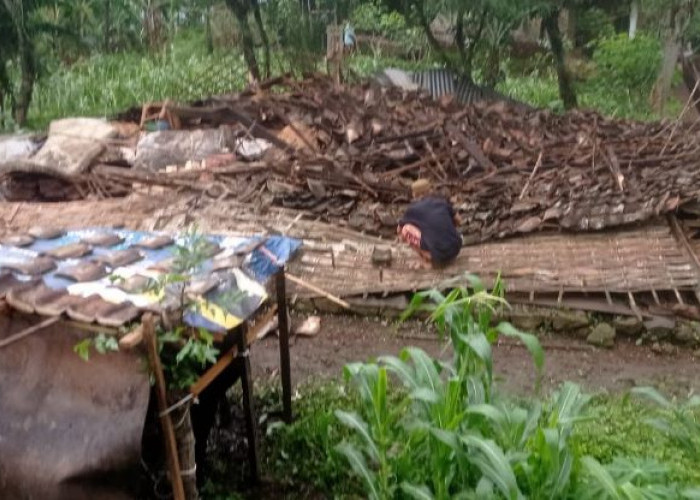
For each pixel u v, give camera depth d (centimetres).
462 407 355
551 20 1385
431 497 334
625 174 789
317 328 656
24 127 1160
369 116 991
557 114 1159
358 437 432
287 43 1386
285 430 481
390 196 799
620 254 700
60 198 812
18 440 318
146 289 342
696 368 620
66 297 337
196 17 1711
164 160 884
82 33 1556
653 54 1570
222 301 354
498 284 408
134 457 318
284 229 732
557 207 735
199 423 439
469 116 1006
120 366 323
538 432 325
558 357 633
